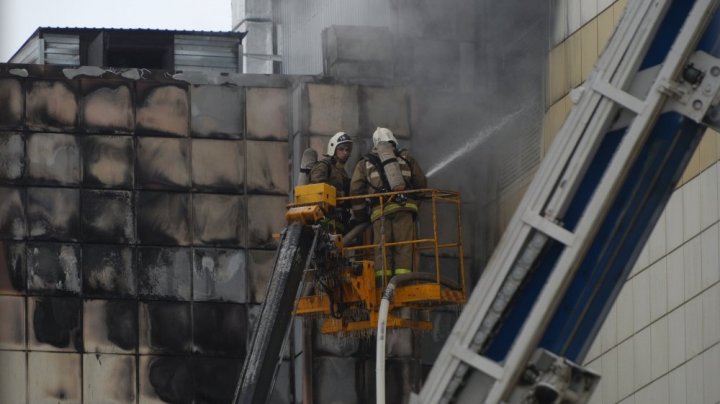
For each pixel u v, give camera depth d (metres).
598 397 38.53
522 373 23.92
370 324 35.62
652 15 24.23
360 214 36.69
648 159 24.50
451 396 24.22
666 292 35.62
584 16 39.22
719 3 23.97
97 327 42.78
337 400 41.66
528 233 24.14
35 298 42.69
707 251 33.94
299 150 43.25
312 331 41.84
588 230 23.97
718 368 33.16
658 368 35.75
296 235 32.28
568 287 24.45
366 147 43.25
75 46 49.94
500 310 24.09
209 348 43.06
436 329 42.62
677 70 24.11
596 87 24.27
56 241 43.00
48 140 43.41
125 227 43.38
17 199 43.09
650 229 24.59
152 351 42.81
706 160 34.25
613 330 37.97
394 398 41.69
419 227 42.75
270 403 42.59
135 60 49.97
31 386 42.28
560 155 24.23
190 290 43.28
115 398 42.53
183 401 42.69
